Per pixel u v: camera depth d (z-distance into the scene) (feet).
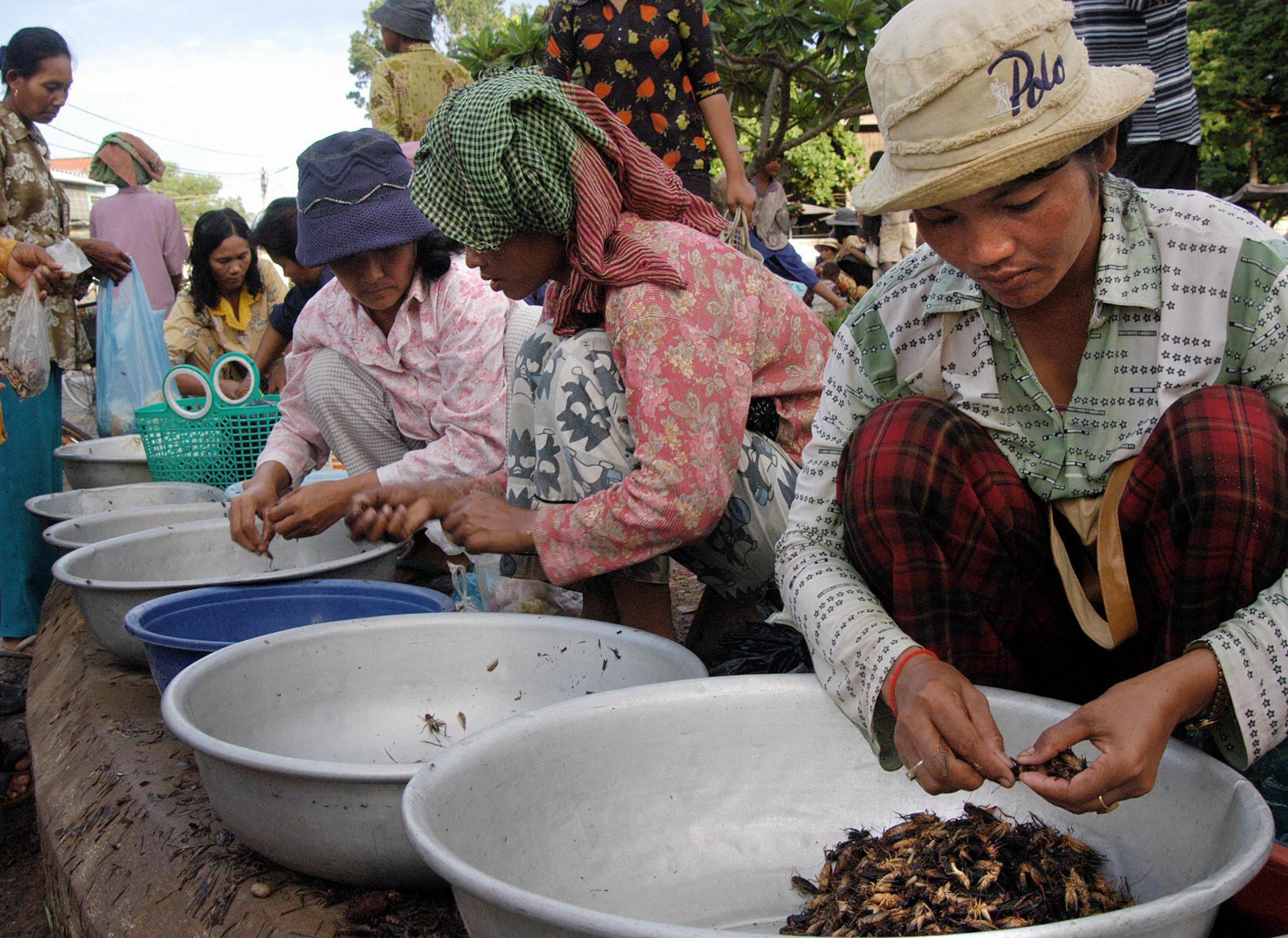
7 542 11.78
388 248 7.42
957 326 4.30
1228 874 2.92
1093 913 3.53
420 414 8.35
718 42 18.40
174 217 17.54
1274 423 3.61
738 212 9.05
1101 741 3.33
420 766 4.25
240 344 15.49
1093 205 3.74
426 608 7.11
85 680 7.80
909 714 3.78
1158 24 9.30
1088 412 4.11
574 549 5.59
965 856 3.77
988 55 3.38
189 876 5.00
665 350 5.46
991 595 4.32
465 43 19.27
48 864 6.30
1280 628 3.44
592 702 4.42
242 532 7.97
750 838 4.57
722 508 5.67
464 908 3.24
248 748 5.11
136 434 13.80
